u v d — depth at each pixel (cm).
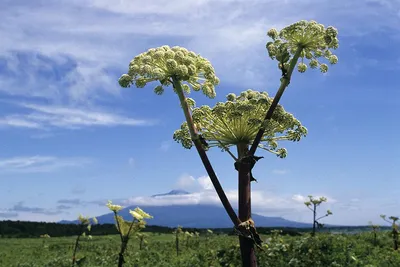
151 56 90
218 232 524
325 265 192
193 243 371
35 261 281
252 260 85
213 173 87
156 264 243
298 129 98
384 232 289
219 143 95
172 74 89
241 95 100
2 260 308
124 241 102
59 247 398
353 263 190
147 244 382
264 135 97
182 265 229
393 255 208
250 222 86
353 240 243
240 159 89
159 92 92
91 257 282
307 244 210
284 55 91
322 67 96
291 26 91
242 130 93
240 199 88
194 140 89
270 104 95
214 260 221
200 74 95
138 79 89
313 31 90
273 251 207
